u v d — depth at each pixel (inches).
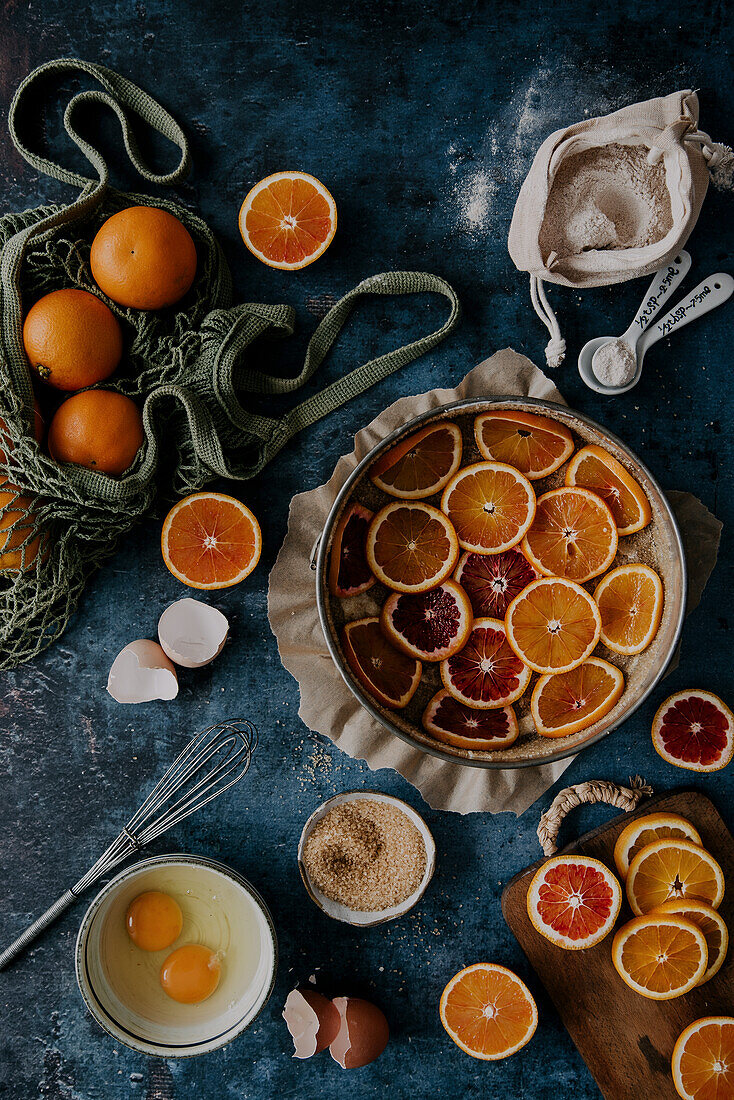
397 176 37.7
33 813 38.5
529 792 37.8
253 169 37.7
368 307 37.9
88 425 35.1
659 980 36.9
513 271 37.9
